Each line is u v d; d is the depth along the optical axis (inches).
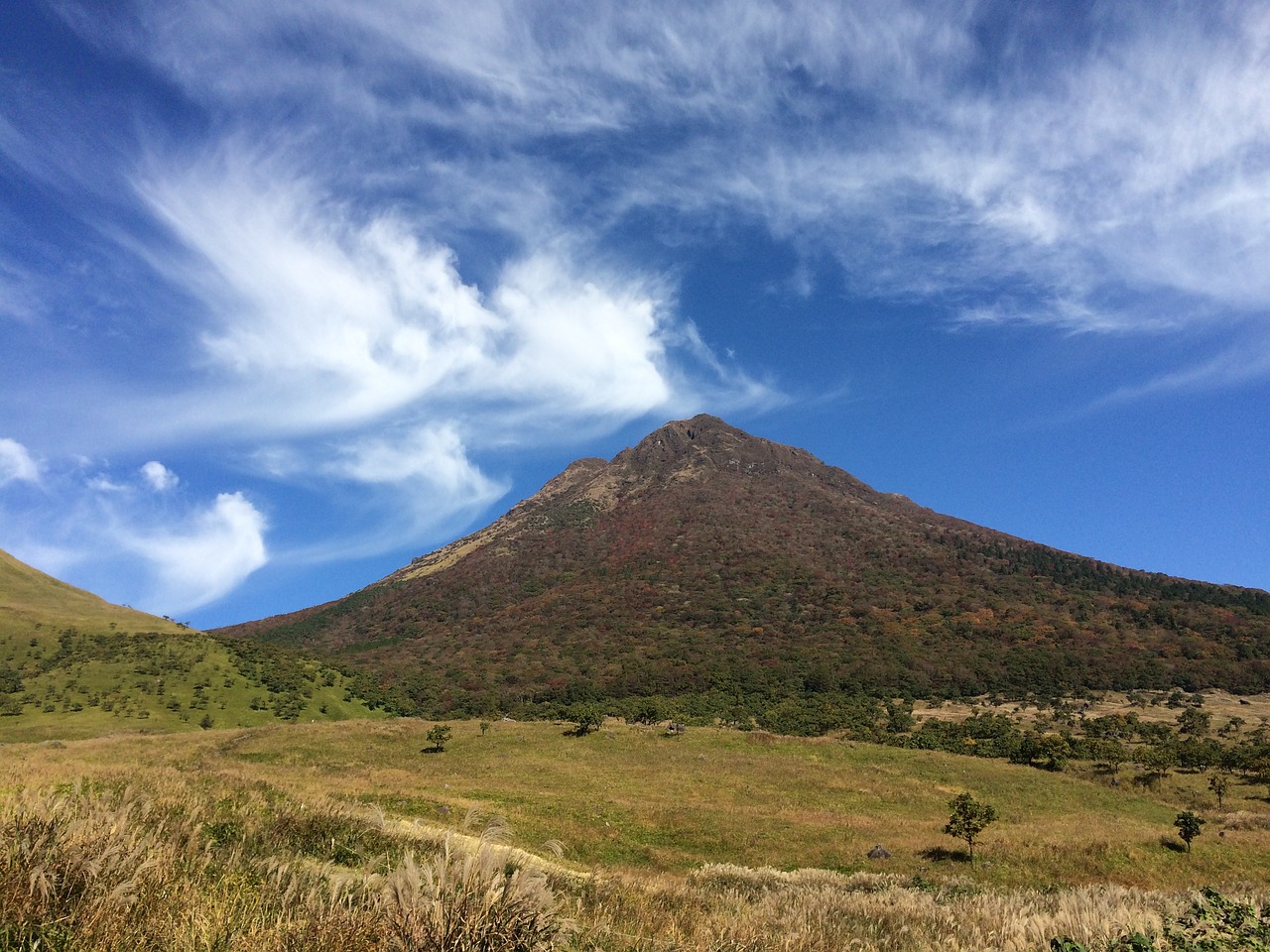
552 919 178.7
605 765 1905.8
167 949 151.9
